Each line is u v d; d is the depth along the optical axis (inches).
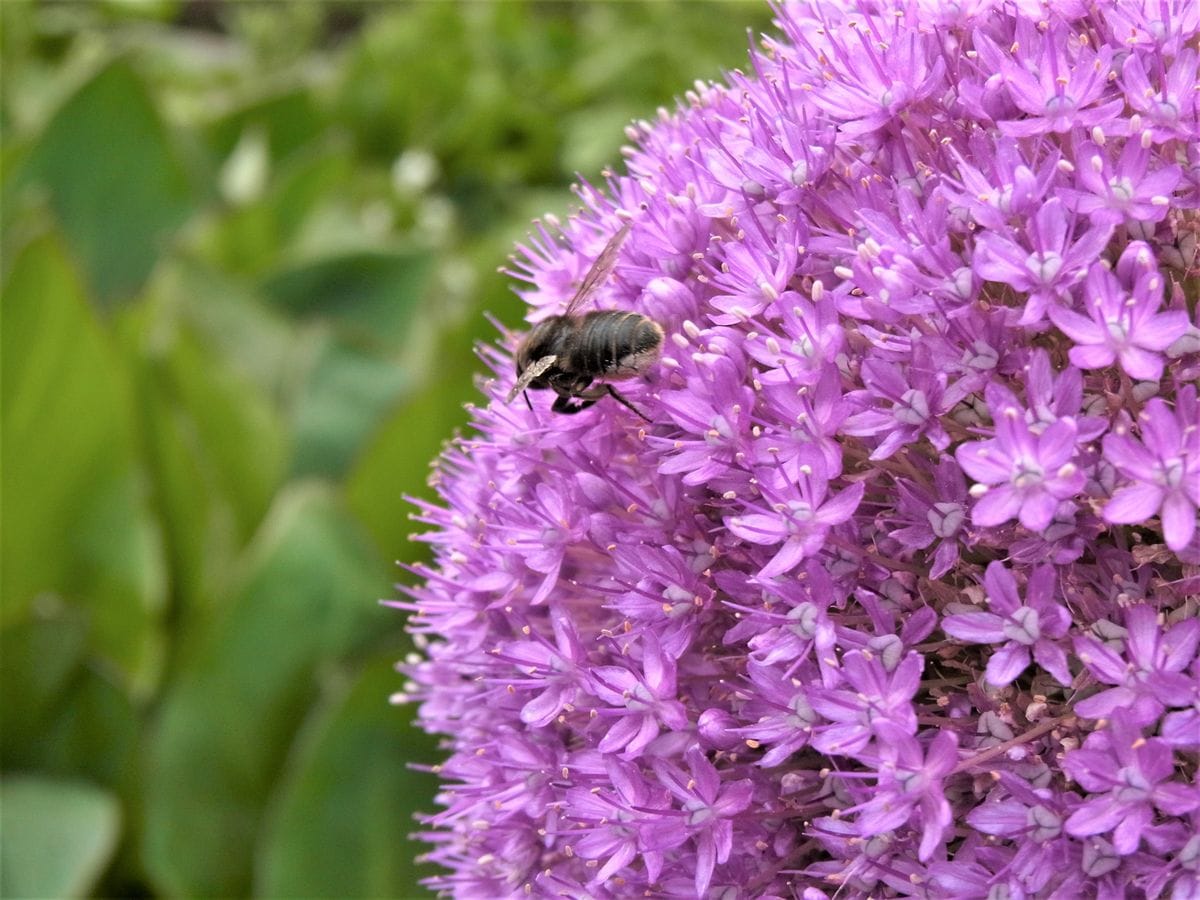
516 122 30.2
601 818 10.4
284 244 24.4
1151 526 9.9
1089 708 9.6
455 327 19.4
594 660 10.9
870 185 10.5
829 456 10.1
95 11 34.8
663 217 11.1
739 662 10.6
